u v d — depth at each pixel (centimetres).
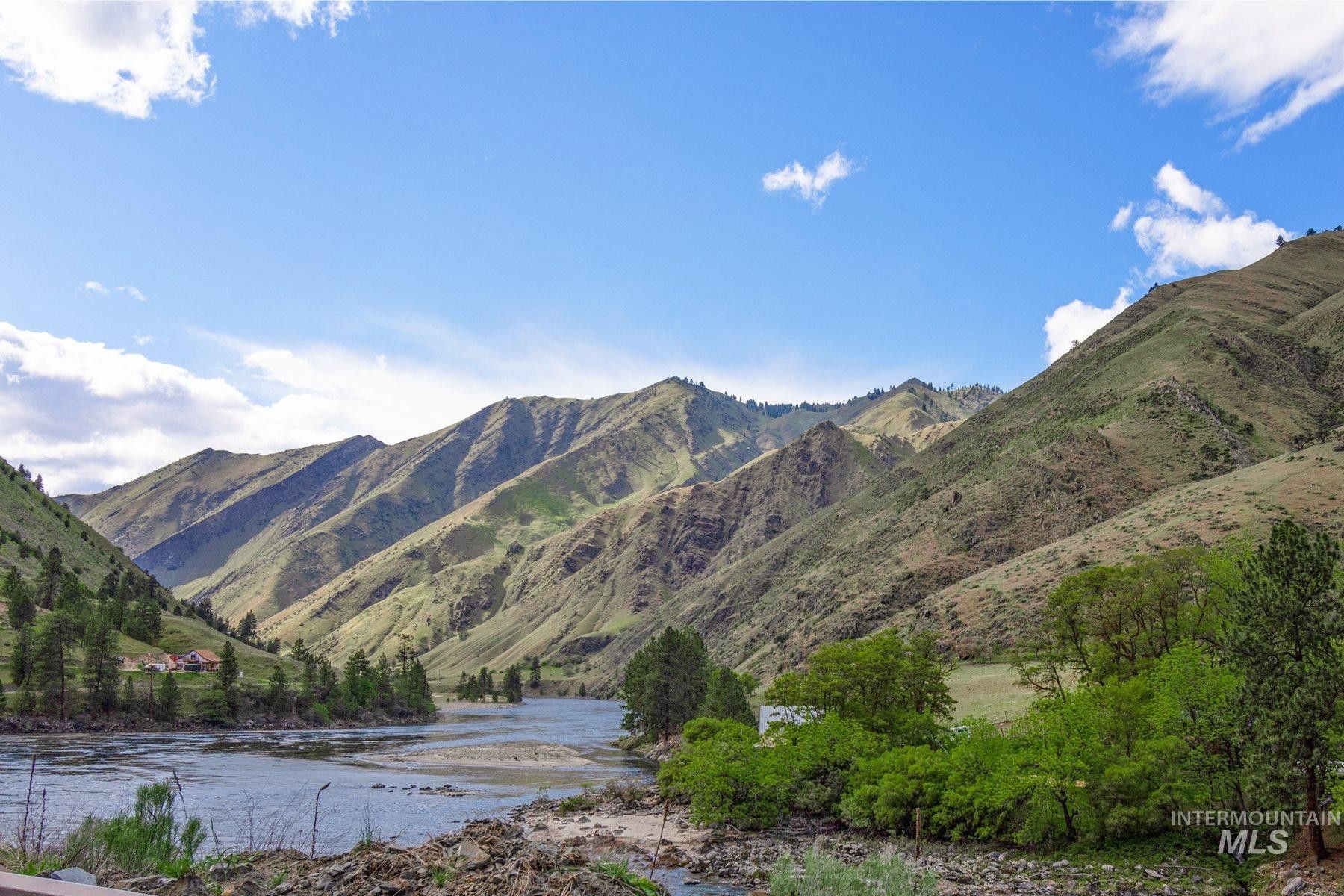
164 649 19950
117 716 13925
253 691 16550
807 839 5138
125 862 3045
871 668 7000
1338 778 3662
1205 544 11481
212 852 3856
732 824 5650
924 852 4597
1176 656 4828
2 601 17875
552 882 3042
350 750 11412
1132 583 6450
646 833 5319
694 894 3684
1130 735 4694
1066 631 7025
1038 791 4519
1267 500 12581
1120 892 3616
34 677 13688
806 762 5925
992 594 13738
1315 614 3759
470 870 3256
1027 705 8044
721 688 10838
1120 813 4294
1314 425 19725
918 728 6694
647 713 12012
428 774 8712
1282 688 3691
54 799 5938
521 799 6888
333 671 19750
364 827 5084
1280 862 3678
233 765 8956
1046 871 4022
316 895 2930
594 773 9131
